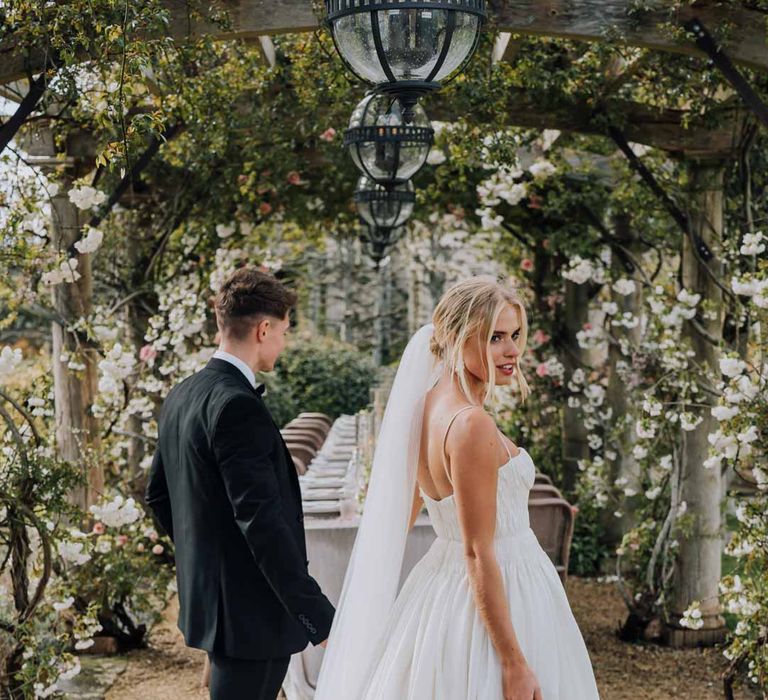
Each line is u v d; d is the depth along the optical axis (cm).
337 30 256
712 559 518
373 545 255
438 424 236
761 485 401
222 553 256
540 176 602
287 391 1224
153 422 558
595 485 634
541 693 230
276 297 267
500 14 360
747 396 396
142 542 541
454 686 232
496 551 242
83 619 401
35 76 348
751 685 452
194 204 623
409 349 255
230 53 474
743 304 498
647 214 579
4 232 380
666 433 531
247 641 254
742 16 358
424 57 251
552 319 763
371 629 254
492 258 856
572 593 640
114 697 448
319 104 518
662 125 490
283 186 611
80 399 501
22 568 371
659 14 360
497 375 241
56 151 484
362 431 553
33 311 471
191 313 597
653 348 567
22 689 364
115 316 663
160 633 552
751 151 502
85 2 307
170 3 349
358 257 1741
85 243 422
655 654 510
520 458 246
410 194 579
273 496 245
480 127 461
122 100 314
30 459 369
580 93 485
